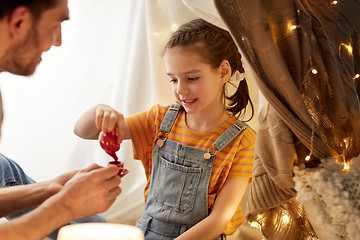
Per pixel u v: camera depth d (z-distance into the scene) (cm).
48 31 89
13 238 79
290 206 109
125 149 164
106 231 92
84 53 171
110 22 168
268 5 96
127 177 165
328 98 106
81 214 88
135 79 161
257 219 110
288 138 102
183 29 131
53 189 104
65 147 173
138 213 161
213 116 133
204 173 126
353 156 107
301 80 101
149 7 153
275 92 100
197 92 126
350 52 109
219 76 130
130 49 164
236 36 96
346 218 94
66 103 173
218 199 124
